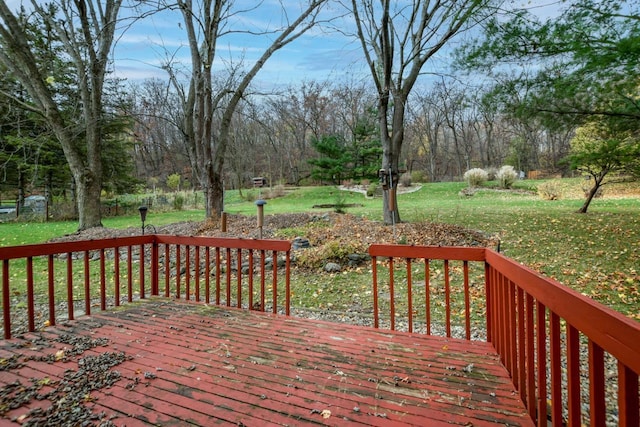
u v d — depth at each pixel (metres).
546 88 5.71
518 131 31.33
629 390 0.99
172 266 6.77
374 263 3.12
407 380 2.14
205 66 9.62
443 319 3.98
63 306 4.69
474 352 2.55
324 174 23.95
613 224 8.28
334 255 6.35
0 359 2.47
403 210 12.48
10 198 26.22
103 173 18.92
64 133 10.96
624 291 4.46
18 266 7.19
